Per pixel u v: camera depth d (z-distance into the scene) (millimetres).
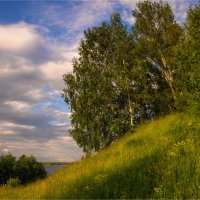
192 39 27781
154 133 26625
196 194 12656
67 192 16922
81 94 37531
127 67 38750
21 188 26062
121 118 36812
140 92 38250
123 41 39125
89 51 39969
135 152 22047
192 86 26891
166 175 15172
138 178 15594
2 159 43531
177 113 29906
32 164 45094
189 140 19938
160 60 39719
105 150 29422
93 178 17938
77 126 37969
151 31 39719
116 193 14656
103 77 37469
